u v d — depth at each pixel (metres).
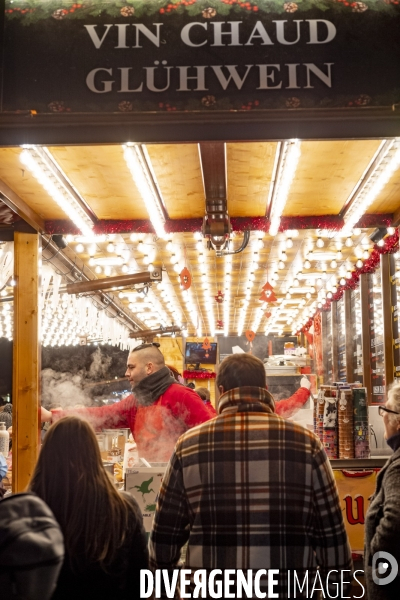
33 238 5.56
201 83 2.73
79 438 2.21
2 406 7.87
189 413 3.96
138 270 9.60
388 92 2.71
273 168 4.64
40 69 2.75
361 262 9.56
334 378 12.53
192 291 11.73
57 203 5.08
